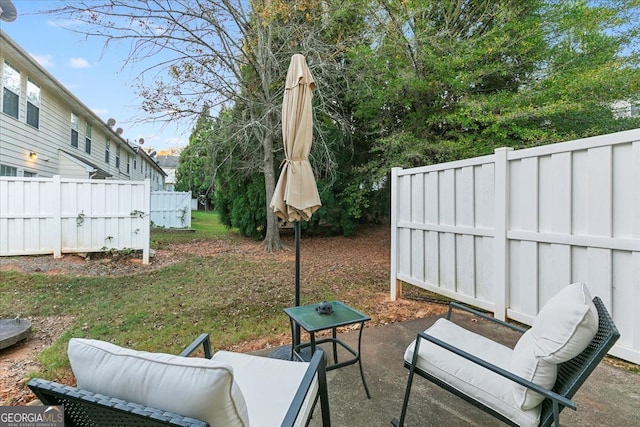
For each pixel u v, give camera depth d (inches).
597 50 236.2
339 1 287.7
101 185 258.2
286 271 246.4
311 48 291.9
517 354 70.8
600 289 92.8
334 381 96.3
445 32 266.8
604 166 92.0
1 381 99.0
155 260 276.4
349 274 241.8
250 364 74.2
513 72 268.2
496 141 252.1
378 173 314.8
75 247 254.8
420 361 76.0
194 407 38.9
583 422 76.7
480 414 81.7
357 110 335.9
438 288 150.4
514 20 248.7
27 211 246.5
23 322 133.3
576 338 58.0
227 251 332.5
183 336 130.7
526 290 113.9
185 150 375.2
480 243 130.3
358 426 77.4
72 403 43.9
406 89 291.4
